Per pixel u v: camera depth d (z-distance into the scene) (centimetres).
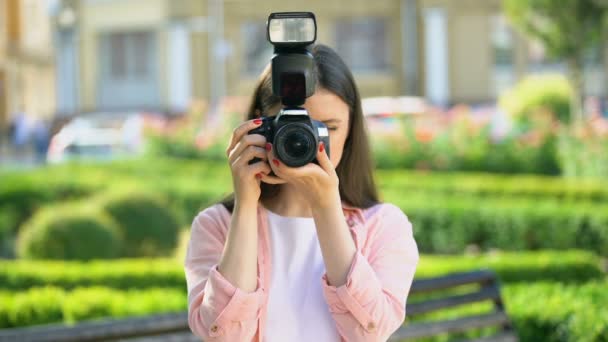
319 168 223
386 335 240
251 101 263
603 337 456
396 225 260
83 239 827
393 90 3131
